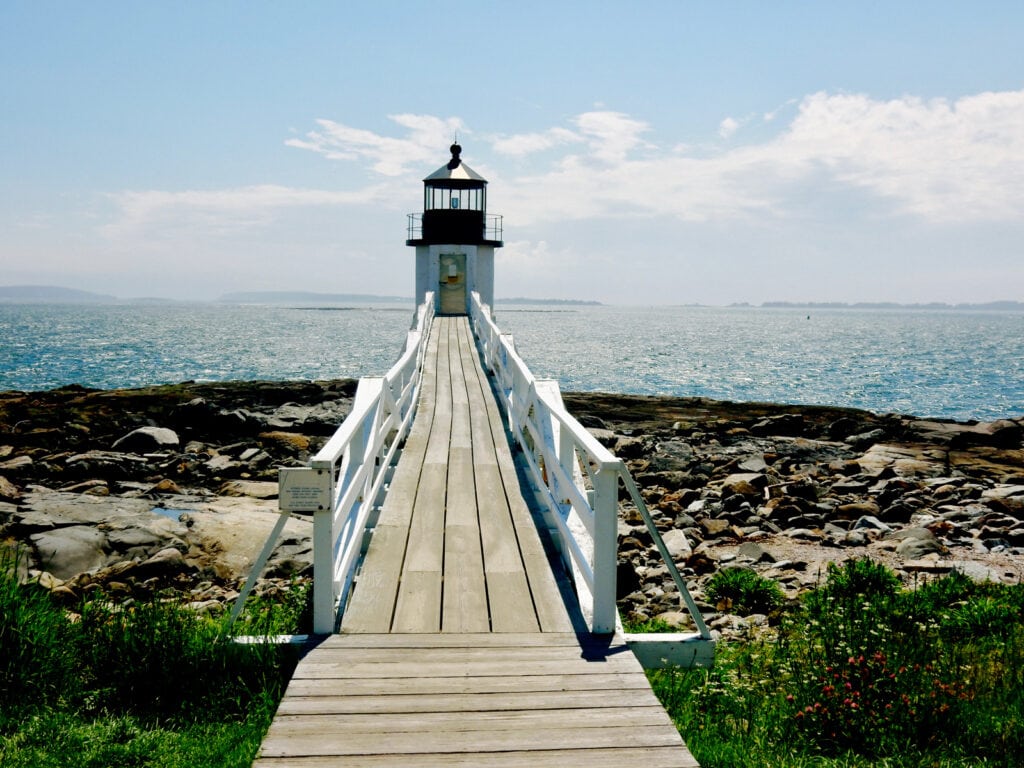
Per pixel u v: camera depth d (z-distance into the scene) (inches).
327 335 3654.0
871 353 2906.0
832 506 515.2
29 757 156.0
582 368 2080.5
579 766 138.9
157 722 174.4
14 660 178.4
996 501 517.7
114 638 189.9
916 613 267.7
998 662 227.0
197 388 1000.2
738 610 317.4
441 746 143.9
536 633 197.0
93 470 561.0
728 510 509.4
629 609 324.8
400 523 281.3
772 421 860.6
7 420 771.4
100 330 3853.3
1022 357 2800.2
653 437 788.6
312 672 172.6
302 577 349.1
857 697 184.2
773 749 172.4
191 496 500.1
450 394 571.2
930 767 166.4
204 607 295.6
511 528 278.1
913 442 796.6
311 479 191.2
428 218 1159.0
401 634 195.0
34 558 358.0
